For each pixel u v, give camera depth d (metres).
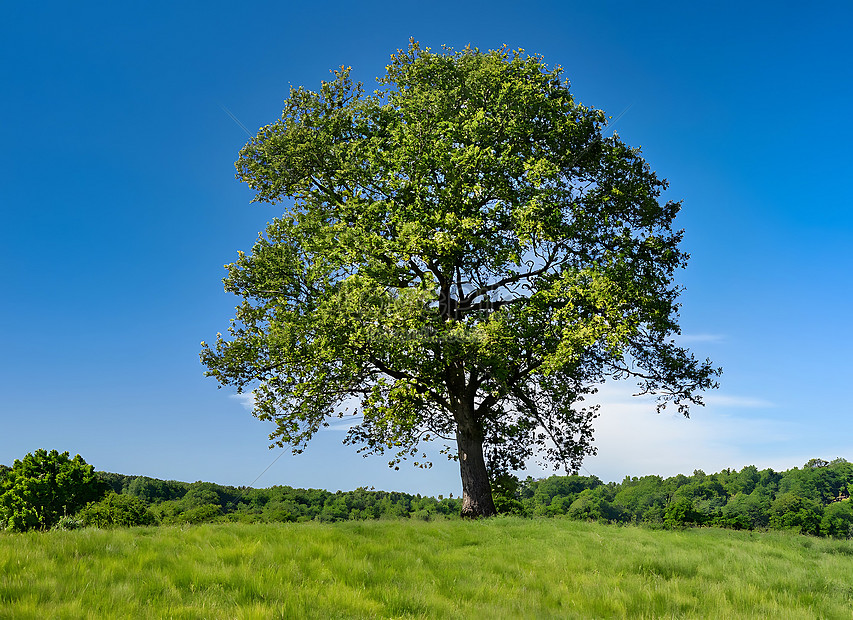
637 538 15.55
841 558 14.81
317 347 17.61
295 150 19.11
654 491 171.75
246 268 19.09
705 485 167.12
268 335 18.20
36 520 57.00
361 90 20.11
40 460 62.34
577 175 20.61
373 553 11.59
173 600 7.69
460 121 19.12
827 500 153.38
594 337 16.89
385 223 18.66
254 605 7.41
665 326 19.38
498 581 10.10
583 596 9.47
